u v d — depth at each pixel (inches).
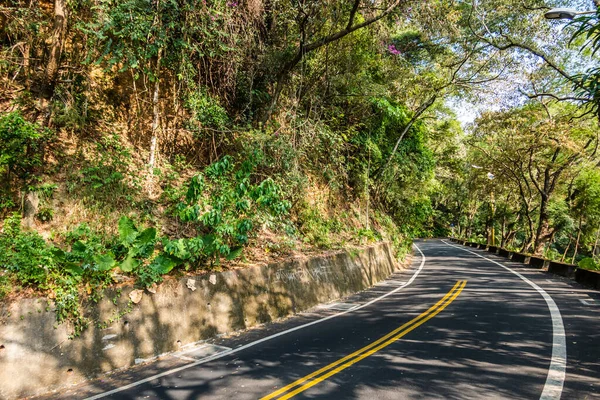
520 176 1162.0
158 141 441.7
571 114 903.7
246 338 312.8
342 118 727.7
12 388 197.6
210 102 462.6
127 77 434.3
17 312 209.8
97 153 361.7
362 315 393.7
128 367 249.4
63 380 218.2
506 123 956.0
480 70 789.9
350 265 571.8
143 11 347.6
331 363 243.4
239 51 465.7
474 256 1248.2
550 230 1403.8
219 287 334.6
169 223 374.6
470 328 325.1
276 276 405.7
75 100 372.8
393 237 930.7
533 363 239.3
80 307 237.6
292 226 480.7
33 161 303.0
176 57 417.4
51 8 377.7
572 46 718.5
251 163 406.9
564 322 345.1
